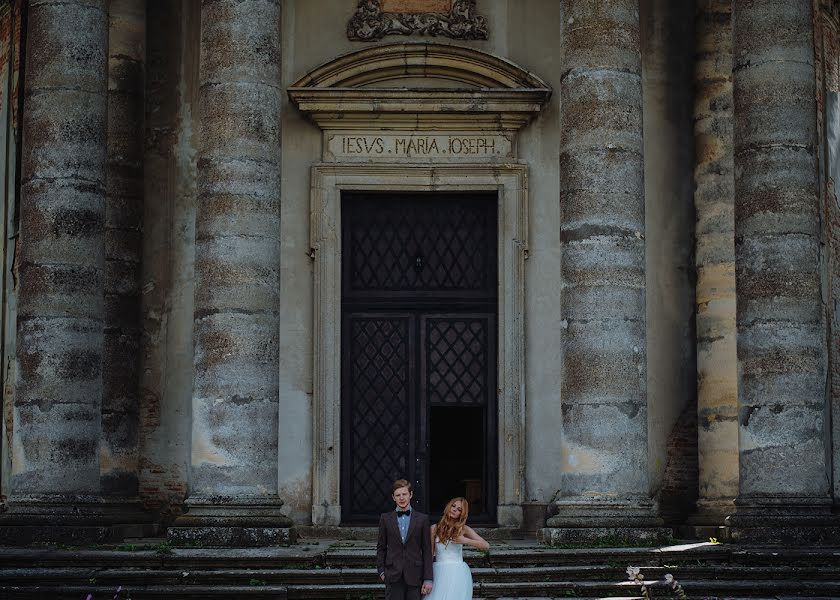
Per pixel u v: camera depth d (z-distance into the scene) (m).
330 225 21.70
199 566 16.94
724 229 21.55
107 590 16.20
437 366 21.83
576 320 18.78
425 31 22.08
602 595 16.34
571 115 19.19
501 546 18.44
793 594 16.53
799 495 18.86
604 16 19.17
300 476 21.33
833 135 23.33
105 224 20.45
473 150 21.94
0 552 17.31
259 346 18.80
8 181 23.98
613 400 18.55
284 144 21.91
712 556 17.42
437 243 22.03
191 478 18.77
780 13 19.66
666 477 21.59
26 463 19.16
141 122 21.97
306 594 16.23
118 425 21.20
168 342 21.80
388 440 21.72
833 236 22.94
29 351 19.36
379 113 21.77
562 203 19.20
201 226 19.11
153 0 22.41
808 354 19.17
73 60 19.78
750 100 19.67
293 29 22.03
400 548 13.90
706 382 21.39
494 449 21.62
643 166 19.28
